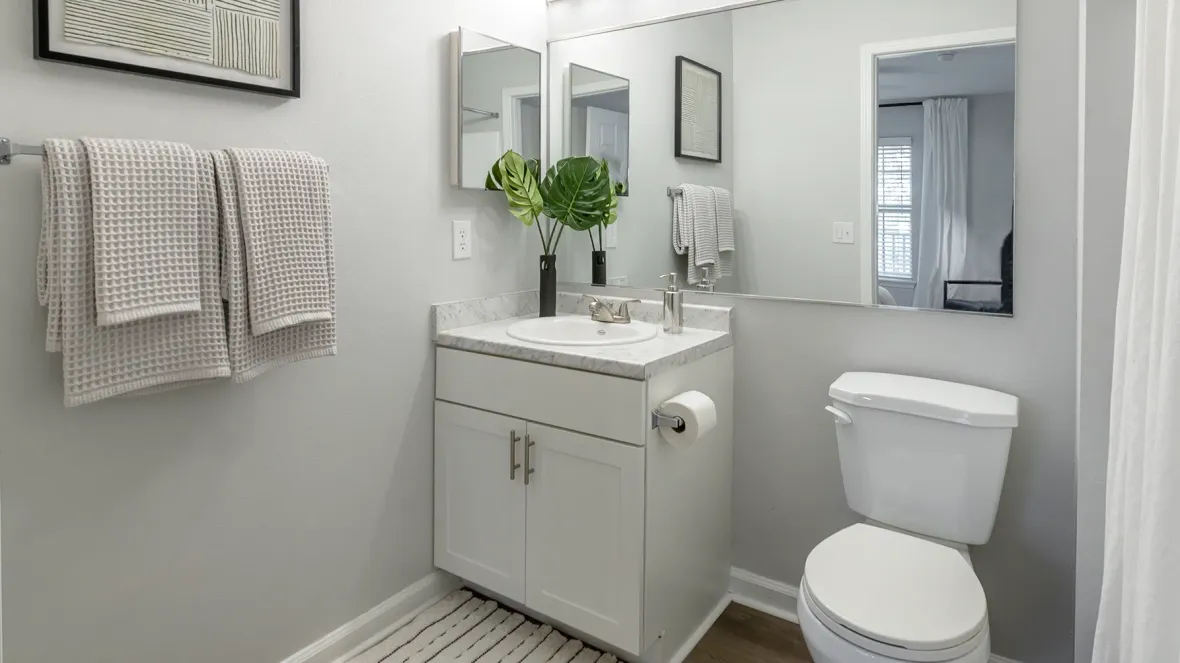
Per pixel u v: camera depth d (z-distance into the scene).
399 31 1.93
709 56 2.11
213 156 1.42
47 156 1.22
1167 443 0.86
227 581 1.64
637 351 1.82
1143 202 1.02
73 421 1.37
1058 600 1.73
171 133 1.46
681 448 1.71
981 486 1.62
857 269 1.92
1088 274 1.41
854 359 1.95
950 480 1.65
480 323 2.24
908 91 1.81
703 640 2.01
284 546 1.76
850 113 1.89
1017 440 1.74
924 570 1.49
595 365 1.74
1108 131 1.37
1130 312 1.08
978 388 1.74
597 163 2.25
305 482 1.79
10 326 1.28
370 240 1.89
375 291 1.92
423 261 2.05
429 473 2.13
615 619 1.78
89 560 1.41
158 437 1.50
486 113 2.17
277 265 1.52
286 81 1.64
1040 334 1.69
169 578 1.54
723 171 2.11
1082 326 1.43
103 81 1.36
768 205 2.04
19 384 1.30
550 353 1.82
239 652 1.68
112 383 1.30
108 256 1.25
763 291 2.07
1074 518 1.69
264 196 1.49
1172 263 0.85
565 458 1.83
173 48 1.43
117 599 1.46
